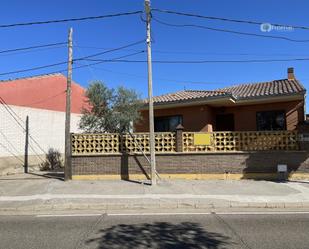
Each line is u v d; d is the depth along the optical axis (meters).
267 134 15.72
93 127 18.06
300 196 11.96
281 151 15.50
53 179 16.41
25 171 21.06
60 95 24.98
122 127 18.27
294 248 6.38
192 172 15.67
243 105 19.86
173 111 20.22
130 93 18.36
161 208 10.86
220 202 11.10
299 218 9.01
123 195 12.34
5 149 19.78
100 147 15.95
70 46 16.14
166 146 15.88
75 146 15.98
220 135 15.81
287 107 18.84
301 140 15.47
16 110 20.78
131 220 8.95
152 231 7.75
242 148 15.75
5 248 6.57
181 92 21.66
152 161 14.23
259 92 19.03
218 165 15.66
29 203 11.35
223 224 8.36
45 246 6.66
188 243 6.78
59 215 9.80
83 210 10.67
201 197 11.88
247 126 19.75
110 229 7.98
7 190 13.78
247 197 11.86
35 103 22.45
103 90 18.12
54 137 24.03
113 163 15.82
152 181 14.12
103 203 11.07
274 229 7.79
